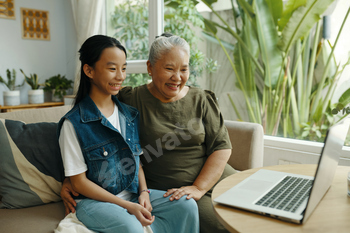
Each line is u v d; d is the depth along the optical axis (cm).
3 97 297
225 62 225
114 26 298
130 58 288
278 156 198
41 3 333
